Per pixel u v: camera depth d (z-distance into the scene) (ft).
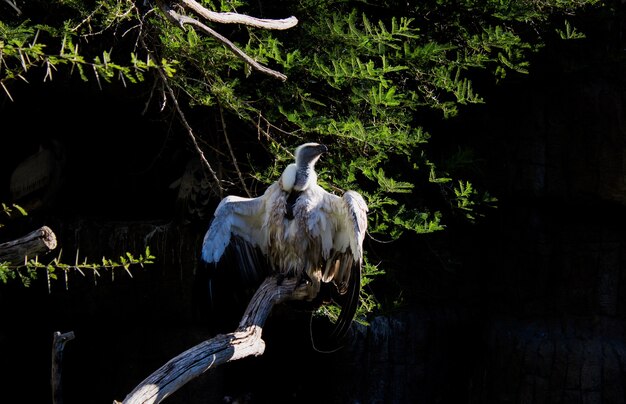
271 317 42.75
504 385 43.01
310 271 27.32
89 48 39.55
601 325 42.80
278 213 26.81
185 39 32.55
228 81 35.22
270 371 45.29
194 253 41.93
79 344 44.96
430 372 43.91
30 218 45.50
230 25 38.60
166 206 46.42
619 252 42.83
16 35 29.35
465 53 39.24
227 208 27.40
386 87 34.81
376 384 42.88
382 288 44.29
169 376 20.18
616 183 41.50
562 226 43.57
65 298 44.27
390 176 41.42
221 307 27.50
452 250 45.11
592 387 41.75
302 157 26.81
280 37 37.45
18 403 45.50
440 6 40.70
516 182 43.39
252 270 27.91
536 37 42.50
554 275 43.55
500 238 44.60
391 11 40.96
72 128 47.42
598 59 42.09
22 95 45.85
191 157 44.14
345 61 34.32
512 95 43.47
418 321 43.47
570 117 42.34
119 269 43.16
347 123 32.94
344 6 39.40
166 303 43.01
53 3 36.60
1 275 20.71
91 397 44.73
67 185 46.96
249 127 39.73
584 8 41.83
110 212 47.47
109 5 32.65
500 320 44.21
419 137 35.12
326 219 26.96
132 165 47.21
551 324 43.42
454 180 43.29
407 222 36.01
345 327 26.48
